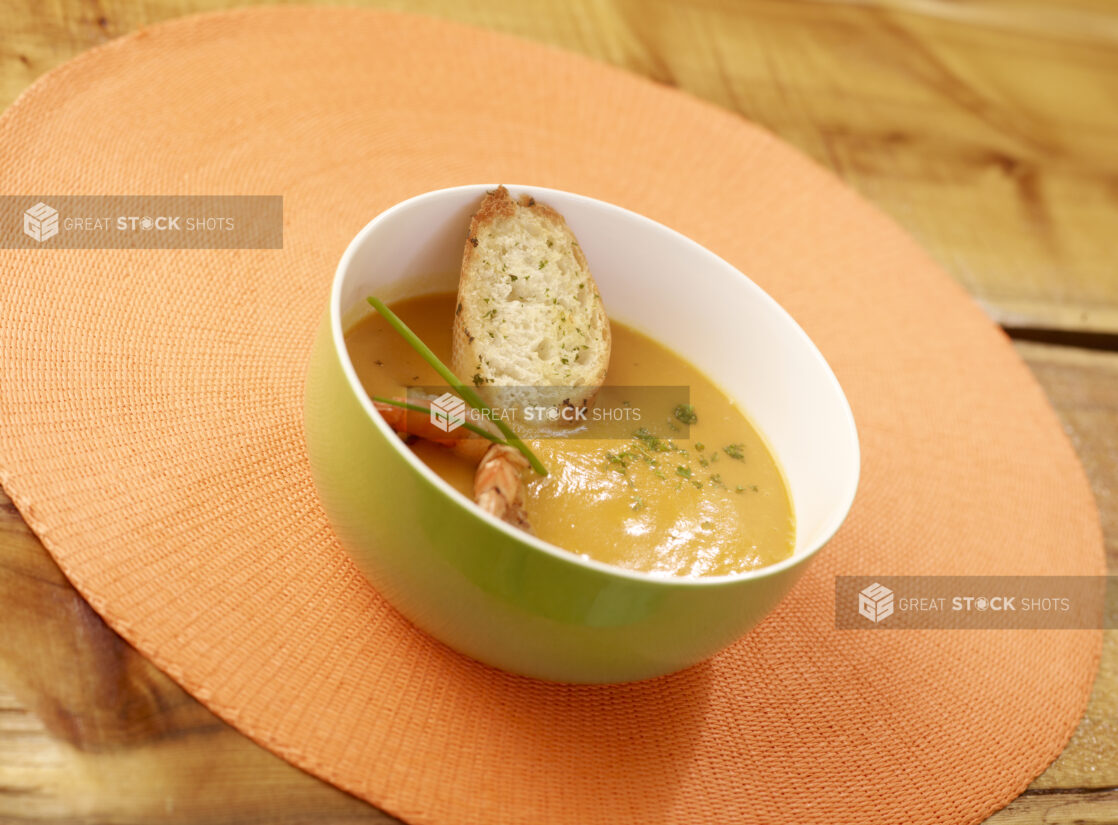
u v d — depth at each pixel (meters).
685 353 0.48
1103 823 0.44
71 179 0.47
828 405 0.44
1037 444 0.55
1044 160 0.70
